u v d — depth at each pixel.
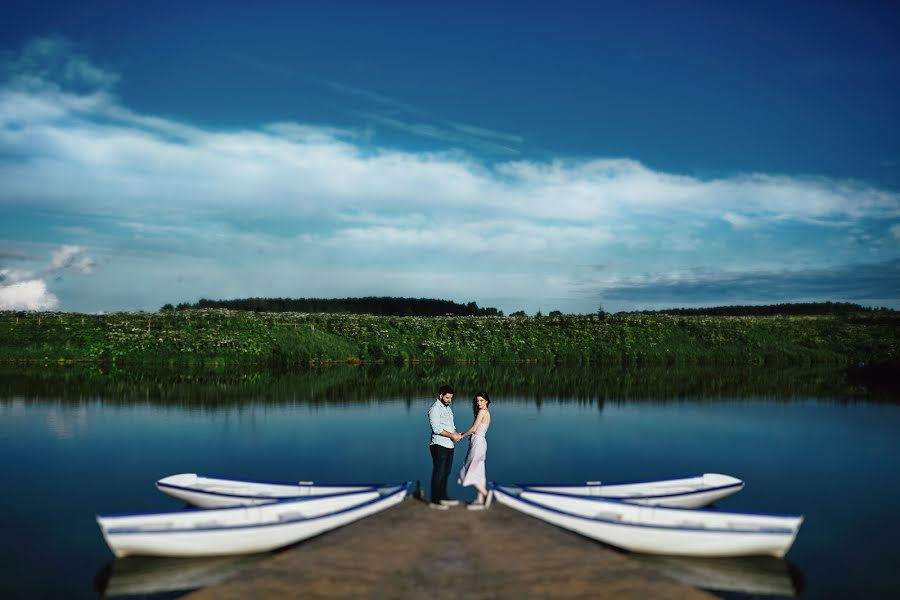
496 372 41.81
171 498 13.53
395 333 51.69
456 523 10.98
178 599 8.52
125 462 16.61
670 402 28.00
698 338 53.75
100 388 30.89
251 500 11.66
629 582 8.52
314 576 8.65
